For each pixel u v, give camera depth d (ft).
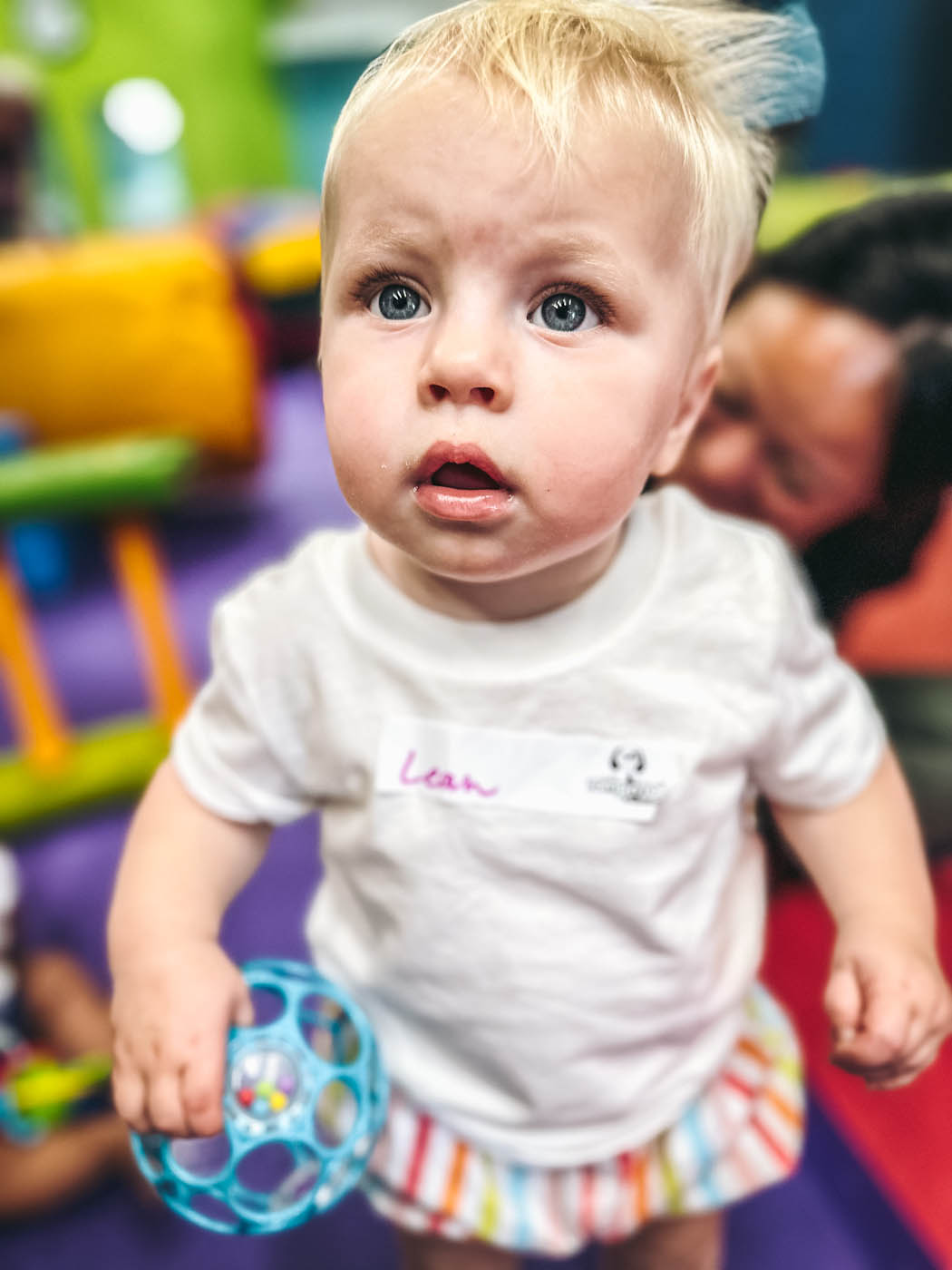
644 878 1.63
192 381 6.97
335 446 1.36
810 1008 2.95
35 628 6.00
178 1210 1.53
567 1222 1.91
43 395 6.66
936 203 2.31
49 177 14.08
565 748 1.59
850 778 1.78
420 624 1.61
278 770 1.72
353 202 1.32
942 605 2.74
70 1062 3.18
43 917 3.86
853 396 2.30
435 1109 1.83
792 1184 2.83
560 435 1.27
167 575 6.57
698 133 1.39
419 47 1.36
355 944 1.83
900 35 8.61
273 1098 1.53
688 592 1.64
